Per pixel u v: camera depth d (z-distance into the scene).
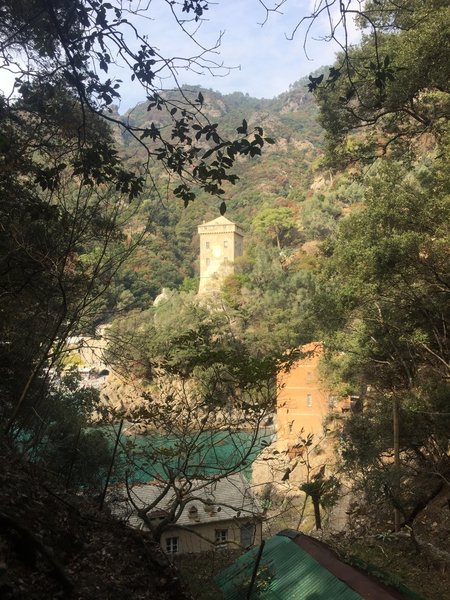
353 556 7.85
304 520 16.39
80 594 3.50
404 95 13.02
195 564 8.58
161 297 66.38
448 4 11.73
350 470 14.72
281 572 7.25
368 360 17.16
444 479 12.51
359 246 13.71
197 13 4.73
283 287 53.69
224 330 39.84
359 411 20.39
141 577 4.23
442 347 15.02
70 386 14.19
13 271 7.47
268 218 78.88
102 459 11.00
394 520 12.95
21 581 3.09
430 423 13.24
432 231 12.89
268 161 133.62
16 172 7.73
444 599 8.07
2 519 3.34
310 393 25.61
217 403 7.16
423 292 14.20
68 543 4.13
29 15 5.64
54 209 6.44
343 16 3.90
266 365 6.69
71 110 7.81
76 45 4.91
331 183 92.06
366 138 16.84
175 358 7.86
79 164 6.07
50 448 10.69
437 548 10.54
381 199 13.52
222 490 16.12
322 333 18.25
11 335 7.98
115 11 4.54
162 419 7.32
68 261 7.85
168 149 5.33
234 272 67.38
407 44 11.75
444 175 12.41
